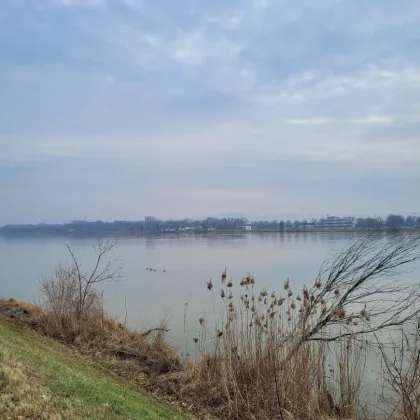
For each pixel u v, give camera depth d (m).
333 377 7.32
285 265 28.73
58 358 7.82
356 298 7.77
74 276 14.57
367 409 6.89
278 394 6.68
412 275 8.53
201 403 7.53
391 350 7.23
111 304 18.75
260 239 79.38
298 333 7.56
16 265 33.78
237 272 26.66
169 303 18.86
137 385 8.10
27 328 10.80
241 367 7.60
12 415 4.12
